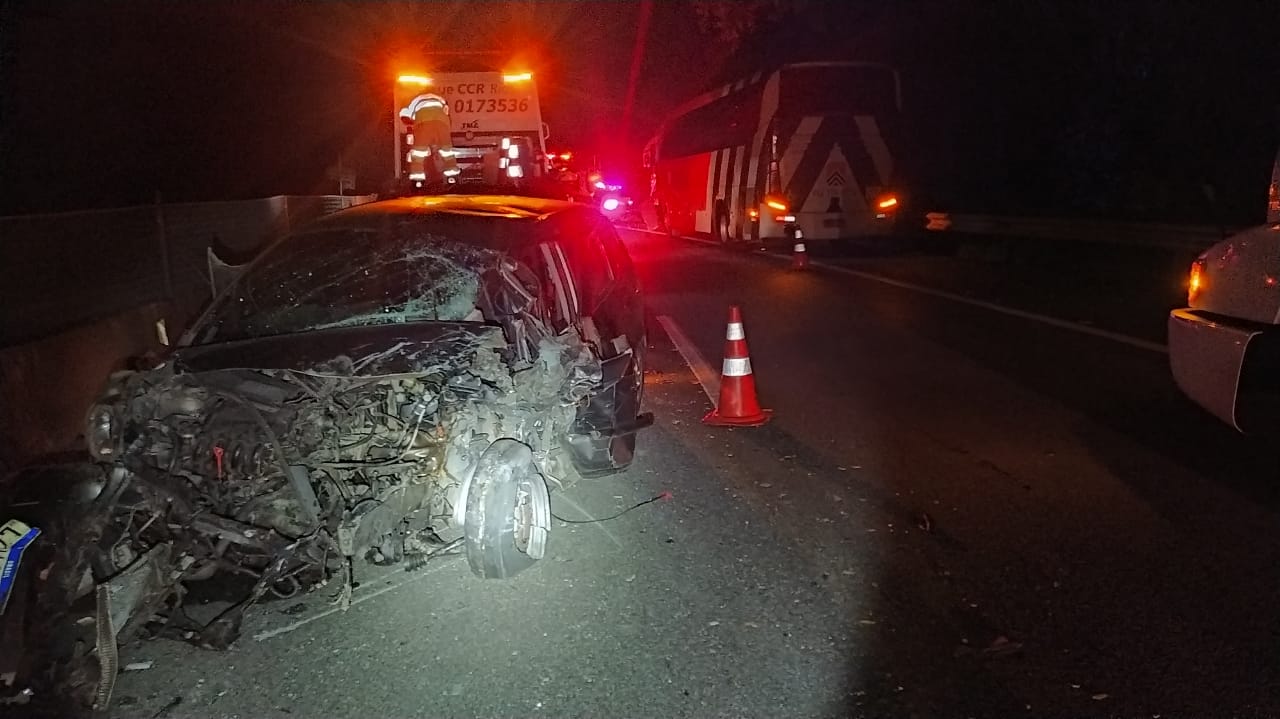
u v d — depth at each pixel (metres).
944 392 9.16
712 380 9.89
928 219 21.58
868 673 4.37
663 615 4.92
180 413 4.96
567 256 6.82
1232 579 5.16
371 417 5.05
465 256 6.31
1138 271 17.25
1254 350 5.65
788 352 11.16
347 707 4.20
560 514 6.29
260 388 5.06
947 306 14.20
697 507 6.36
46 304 8.10
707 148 26.59
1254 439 6.63
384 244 6.56
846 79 21.03
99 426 4.87
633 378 6.86
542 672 4.43
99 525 4.40
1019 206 25.94
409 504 5.00
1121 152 23.59
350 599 4.93
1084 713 4.06
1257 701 4.11
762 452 7.50
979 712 4.08
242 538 4.62
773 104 21.16
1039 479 6.74
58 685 4.11
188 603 4.92
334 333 5.72
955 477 6.83
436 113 15.56
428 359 5.32
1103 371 9.70
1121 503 6.26
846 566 5.43
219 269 9.35
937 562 5.46
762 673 4.39
